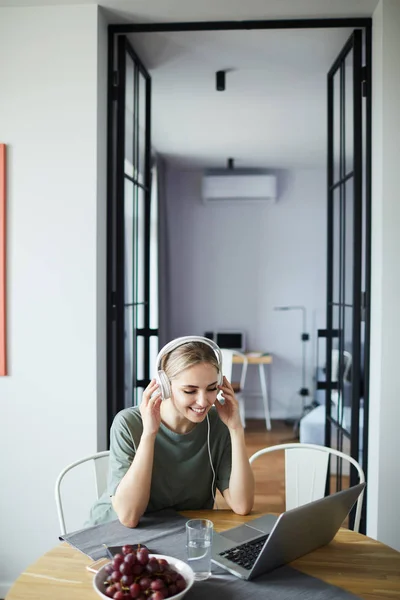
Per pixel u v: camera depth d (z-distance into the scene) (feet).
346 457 7.20
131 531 5.40
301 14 8.98
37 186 8.82
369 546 5.31
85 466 8.83
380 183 8.49
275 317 22.43
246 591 4.42
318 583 4.56
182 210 22.49
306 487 7.34
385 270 8.44
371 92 9.09
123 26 9.37
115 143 9.98
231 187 20.98
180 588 4.03
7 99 8.82
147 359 11.30
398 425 8.45
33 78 8.81
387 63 8.44
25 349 8.87
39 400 8.87
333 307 11.11
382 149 8.44
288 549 4.67
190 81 12.09
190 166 21.54
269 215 22.31
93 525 6.01
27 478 8.89
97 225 8.84
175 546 5.08
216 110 14.28
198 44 10.07
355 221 9.23
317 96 13.15
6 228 8.86
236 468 5.98
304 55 10.57
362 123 9.46
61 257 8.82
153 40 9.89
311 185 22.13
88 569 4.69
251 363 22.44
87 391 8.81
